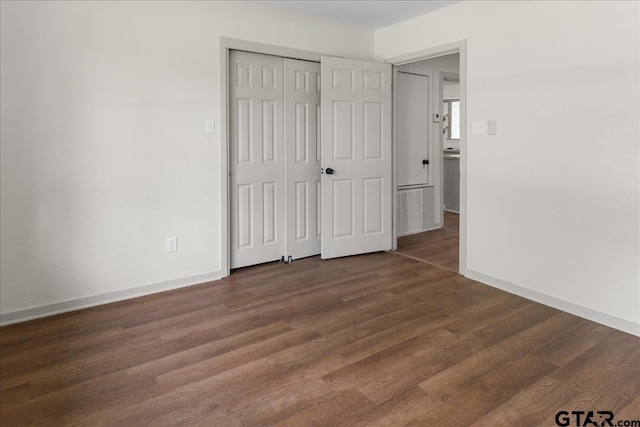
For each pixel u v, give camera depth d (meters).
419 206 5.45
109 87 2.95
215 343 2.41
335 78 3.98
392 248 4.55
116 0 2.93
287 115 3.95
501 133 3.21
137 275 3.18
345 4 3.61
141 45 3.06
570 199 2.79
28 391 1.93
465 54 3.45
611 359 2.20
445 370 2.10
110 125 2.98
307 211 4.19
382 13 3.84
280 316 2.79
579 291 2.78
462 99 3.51
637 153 2.44
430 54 3.82
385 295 3.18
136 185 3.12
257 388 1.95
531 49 2.96
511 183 3.17
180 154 3.30
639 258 2.46
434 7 3.65
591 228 2.69
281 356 2.25
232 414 1.76
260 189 3.87
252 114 3.74
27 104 2.66
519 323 2.66
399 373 2.08
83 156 2.89
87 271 2.96
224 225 3.57
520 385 1.96
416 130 5.31
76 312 2.87
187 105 3.30
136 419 1.73
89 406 1.82
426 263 4.05
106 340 2.45
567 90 2.76
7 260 2.67
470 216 3.52
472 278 3.56
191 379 2.03
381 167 4.36
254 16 3.59
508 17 3.10
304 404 1.83
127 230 3.11
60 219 2.83
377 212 4.39
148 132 3.14
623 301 2.55
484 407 1.80
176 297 3.15
